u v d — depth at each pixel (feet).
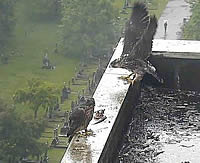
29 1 374.63
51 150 191.93
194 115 48.80
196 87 51.72
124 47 44.65
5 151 176.35
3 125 181.06
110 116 37.27
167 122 47.44
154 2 378.32
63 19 323.37
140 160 41.47
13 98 230.27
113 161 37.14
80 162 31.12
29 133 183.93
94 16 318.65
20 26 359.46
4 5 328.29
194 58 51.11
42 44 332.19
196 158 42.91
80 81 273.13
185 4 380.17
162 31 324.19
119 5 369.09
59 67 296.51
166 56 51.31
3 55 310.24
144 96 51.13
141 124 46.29
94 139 33.76
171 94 51.60
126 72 44.47
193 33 299.17
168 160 42.14
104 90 41.75
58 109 229.45
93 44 314.14
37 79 234.79
